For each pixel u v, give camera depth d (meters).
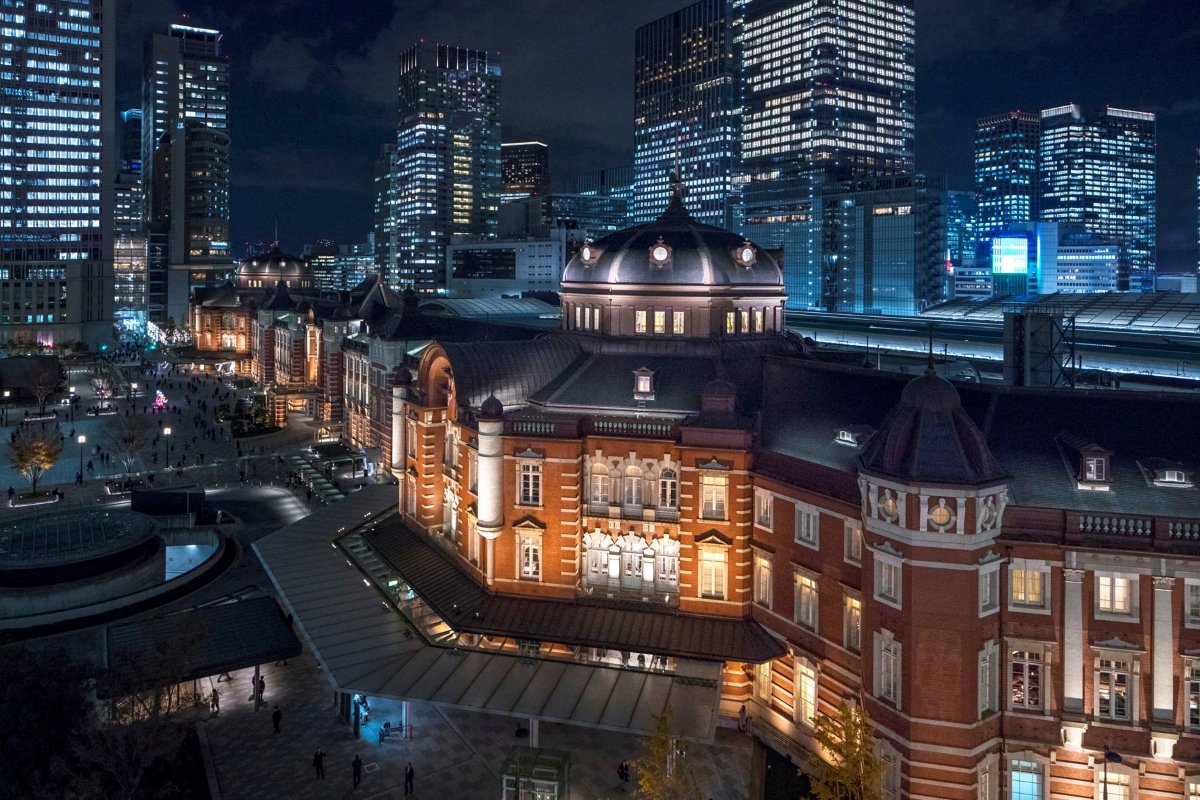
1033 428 48.91
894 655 45.47
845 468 51.62
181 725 50.34
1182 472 44.66
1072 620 43.94
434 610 61.66
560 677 53.84
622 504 60.66
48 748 44.72
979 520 43.28
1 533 77.88
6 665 44.97
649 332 68.94
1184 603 42.66
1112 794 43.56
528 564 61.94
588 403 64.50
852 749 40.66
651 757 49.44
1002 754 45.16
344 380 139.75
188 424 156.00
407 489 78.00
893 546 45.12
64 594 72.69
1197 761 42.12
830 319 163.12
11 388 178.88
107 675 49.19
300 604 64.12
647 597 59.72
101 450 135.50
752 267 70.81
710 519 57.78
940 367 99.25
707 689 52.44
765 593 56.81
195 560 93.12
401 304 136.88
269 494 112.19
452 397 68.81
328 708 60.66
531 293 192.12
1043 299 167.38
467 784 51.59
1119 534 43.19
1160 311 139.38
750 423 57.91
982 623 44.19
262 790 50.75
